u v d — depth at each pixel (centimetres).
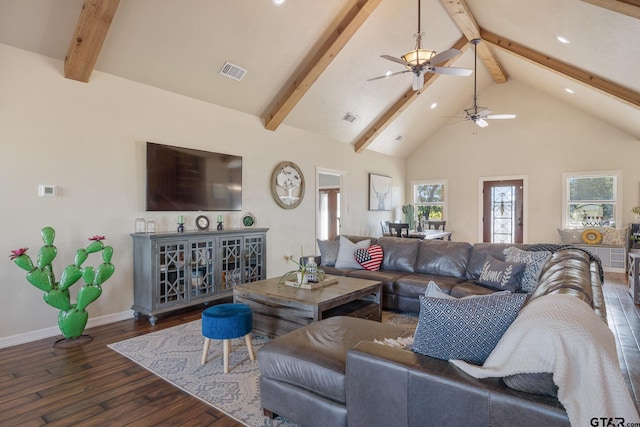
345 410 173
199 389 245
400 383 149
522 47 556
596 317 135
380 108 682
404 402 147
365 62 543
